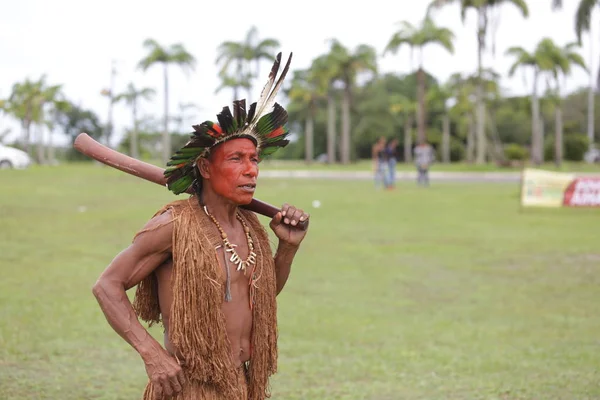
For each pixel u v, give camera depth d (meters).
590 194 29.41
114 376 9.14
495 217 27.61
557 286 14.89
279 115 4.70
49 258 17.39
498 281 15.41
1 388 8.59
